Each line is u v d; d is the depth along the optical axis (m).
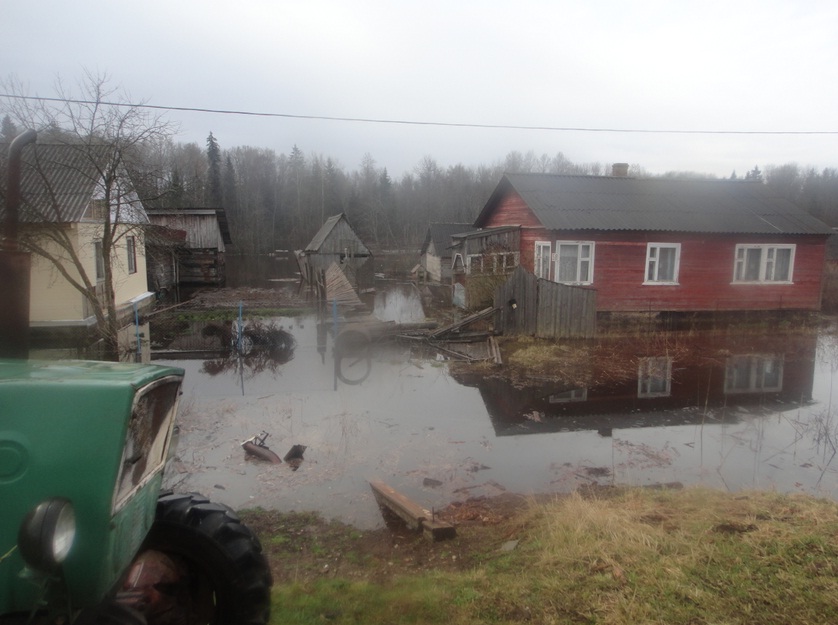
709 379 11.52
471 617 3.47
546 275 17.39
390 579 4.39
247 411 9.20
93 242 14.72
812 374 11.95
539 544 4.54
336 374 11.91
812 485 6.55
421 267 38.50
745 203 19.59
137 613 2.17
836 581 3.35
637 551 3.95
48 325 14.05
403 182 81.88
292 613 3.65
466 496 6.26
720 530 4.25
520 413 9.25
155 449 2.50
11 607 1.89
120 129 12.66
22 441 1.89
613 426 8.62
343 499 6.15
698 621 3.11
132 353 13.56
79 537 1.90
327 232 32.59
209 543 2.80
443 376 11.76
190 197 49.47
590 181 20.25
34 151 12.38
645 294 17.56
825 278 23.17
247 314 19.44
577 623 3.26
